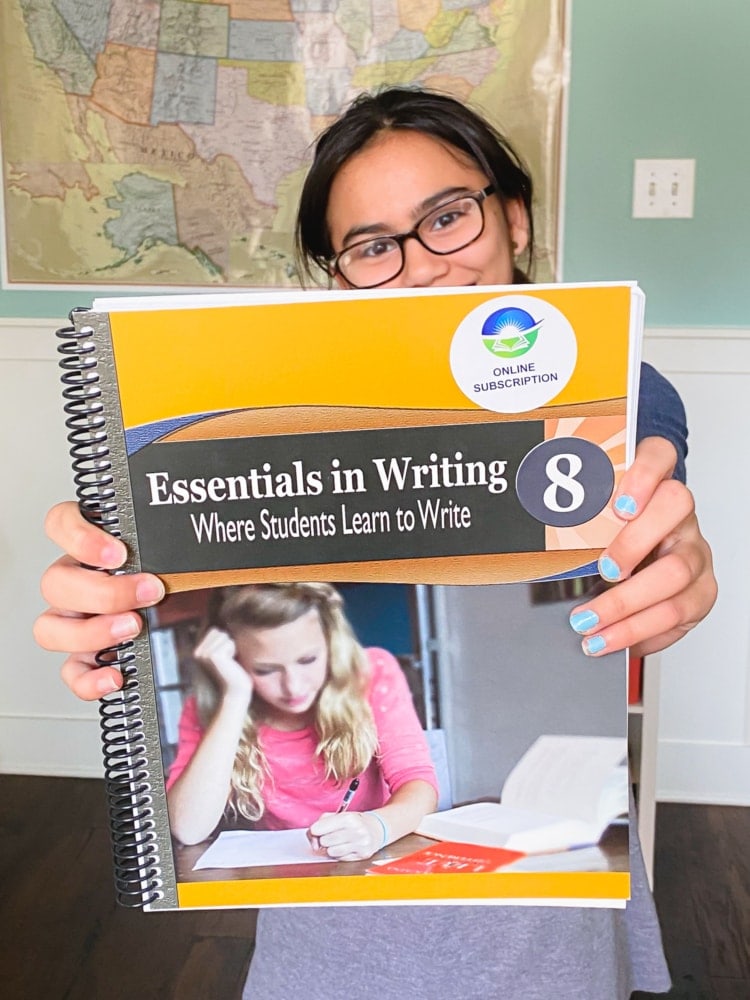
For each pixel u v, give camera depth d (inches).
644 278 71.7
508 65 68.8
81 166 73.1
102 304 19.3
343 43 69.6
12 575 80.8
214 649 21.2
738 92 67.9
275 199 72.7
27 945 62.2
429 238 31.0
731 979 58.8
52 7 70.2
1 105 72.4
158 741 21.5
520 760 21.8
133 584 20.4
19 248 75.0
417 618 21.2
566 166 70.1
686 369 71.8
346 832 21.9
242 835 22.0
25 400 77.3
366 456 20.1
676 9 66.9
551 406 19.9
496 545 20.7
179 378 19.6
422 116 30.9
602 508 20.4
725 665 76.9
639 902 31.0
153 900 22.2
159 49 70.5
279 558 20.7
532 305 19.4
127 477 20.1
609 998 28.0
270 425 20.0
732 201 69.7
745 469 73.0
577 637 21.2
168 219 73.7
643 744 62.4
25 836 74.5
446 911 27.4
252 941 62.9
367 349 19.6
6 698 83.4
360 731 21.6
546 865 22.0
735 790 78.7
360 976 28.0
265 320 19.4
